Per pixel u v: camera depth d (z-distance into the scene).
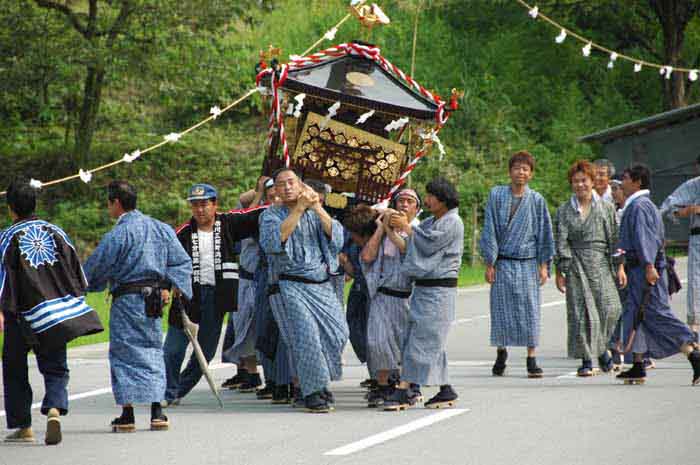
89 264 17.45
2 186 61.94
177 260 17.92
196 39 62.44
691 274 24.89
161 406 19.59
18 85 58.22
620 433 16.52
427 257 19.05
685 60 83.88
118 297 17.62
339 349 19.47
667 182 62.19
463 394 20.97
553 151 73.56
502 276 23.44
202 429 17.81
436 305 19.16
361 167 23.84
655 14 84.12
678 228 60.00
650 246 21.84
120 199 17.84
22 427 16.97
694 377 21.62
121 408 20.66
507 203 23.45
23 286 16.66
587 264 23.44
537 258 23.48
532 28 86.12
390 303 19.84
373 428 17.48
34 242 16.83
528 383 22.44
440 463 14.66
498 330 23.47
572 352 23.36
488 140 70.00
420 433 16.92
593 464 14.38
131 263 17.55
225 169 65.00
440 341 19.23
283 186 19.02
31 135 66.75
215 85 62.94
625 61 85.12
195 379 20.92
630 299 22.06
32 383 24.38
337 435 16.94
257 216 20.78
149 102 71.06
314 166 23.61
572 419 17.84
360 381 23.84
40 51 57.62
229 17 61.56
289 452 15.67
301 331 19.06
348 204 23.88
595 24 85.00
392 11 80.50
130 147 66.06
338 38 74.38
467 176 63.94
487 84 76.56
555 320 34.84
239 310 21.91
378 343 19.72
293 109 23.36
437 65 75.88
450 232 19.09
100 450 16.17
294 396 20.31
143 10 59.78
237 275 20.66
